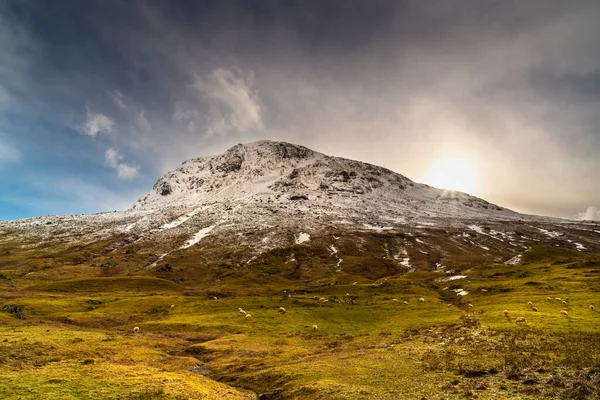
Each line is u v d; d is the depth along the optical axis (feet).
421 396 92.07
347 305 311.47
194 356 182.70
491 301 293.02
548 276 381.19
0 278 491.72
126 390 105.60
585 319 189.88
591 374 96.58
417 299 327.67
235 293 442.91
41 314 295.28
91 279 488.02
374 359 141.49
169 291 471.62
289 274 646.33
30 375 117.29
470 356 130.72
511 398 84.17
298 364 143.95
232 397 111.86
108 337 204.13
